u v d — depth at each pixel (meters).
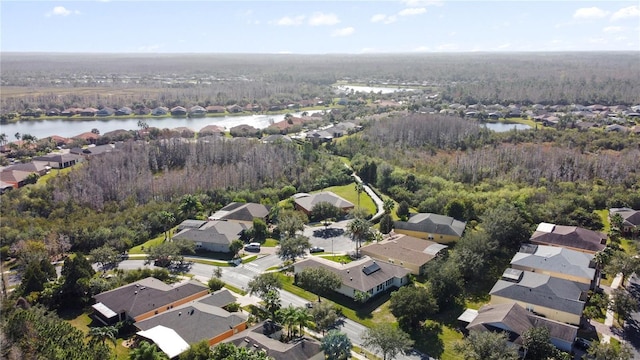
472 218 139.62
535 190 153.75
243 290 104.00
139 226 137.00
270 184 175.88
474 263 106.31
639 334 86.50
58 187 160.25
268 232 138.25
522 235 122.12
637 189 159.50
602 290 102.25
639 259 102.06
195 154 197.38
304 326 88.06
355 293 97.75
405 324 89.56
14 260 120.81
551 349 77.25
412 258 113.19
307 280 102.62
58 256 123.62
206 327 84.56
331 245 129.12
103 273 111.75
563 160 183.75
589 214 135.62
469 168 181.50
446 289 95.88
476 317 88.31
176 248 117.31
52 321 82.31
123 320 90.75
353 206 155.50
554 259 107.12
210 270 115.00
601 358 74.50
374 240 130.12
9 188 171.88
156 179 172.25
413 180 169.25
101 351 73.88
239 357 67.75
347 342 77.06
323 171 192.38
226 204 159.75
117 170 172.75
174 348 78.50
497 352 72.69
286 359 74.44
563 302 90.44
